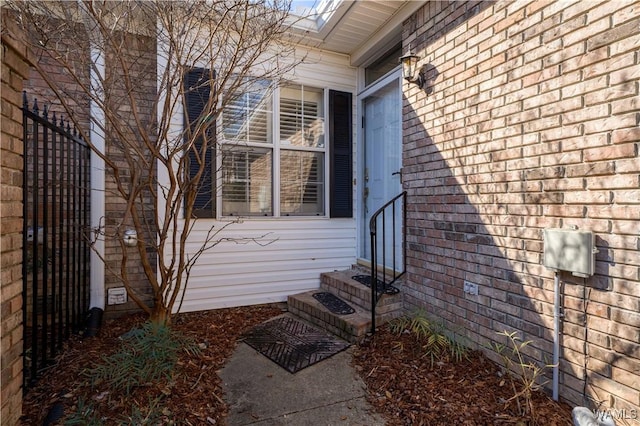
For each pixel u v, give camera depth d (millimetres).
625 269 1787
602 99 1877
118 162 3562
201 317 3592
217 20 2875
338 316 3203
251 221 4008
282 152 4219
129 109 3527
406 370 2443
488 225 2580
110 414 1878
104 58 2881
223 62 2980
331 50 4344
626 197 1781
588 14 1941
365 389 2305
